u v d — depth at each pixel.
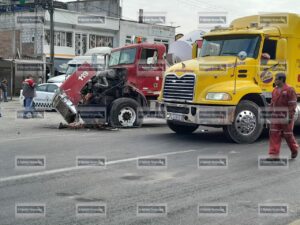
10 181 7.18
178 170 8.13
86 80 14.15
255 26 12.21
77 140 11.41
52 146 10.42
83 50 40.50
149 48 15.06
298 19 12.03
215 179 7.53
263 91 11.35
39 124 15.66
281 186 7.14
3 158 8.94
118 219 5.49
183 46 16.20
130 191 6.70
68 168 8.13
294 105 9.02
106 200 6.23
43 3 32.16
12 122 16.39
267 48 11.57
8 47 39.66
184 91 11.24
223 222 5.46
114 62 15.61
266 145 10.91
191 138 12.02
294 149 9.21
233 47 11.82
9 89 33.56
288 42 11.88
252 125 11.20
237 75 11.08
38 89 21.36
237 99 10.83
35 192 6.57
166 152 9.81
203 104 10.89
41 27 37.66
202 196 6.50
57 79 24.19
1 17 40.12
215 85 10.90
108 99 14.30
